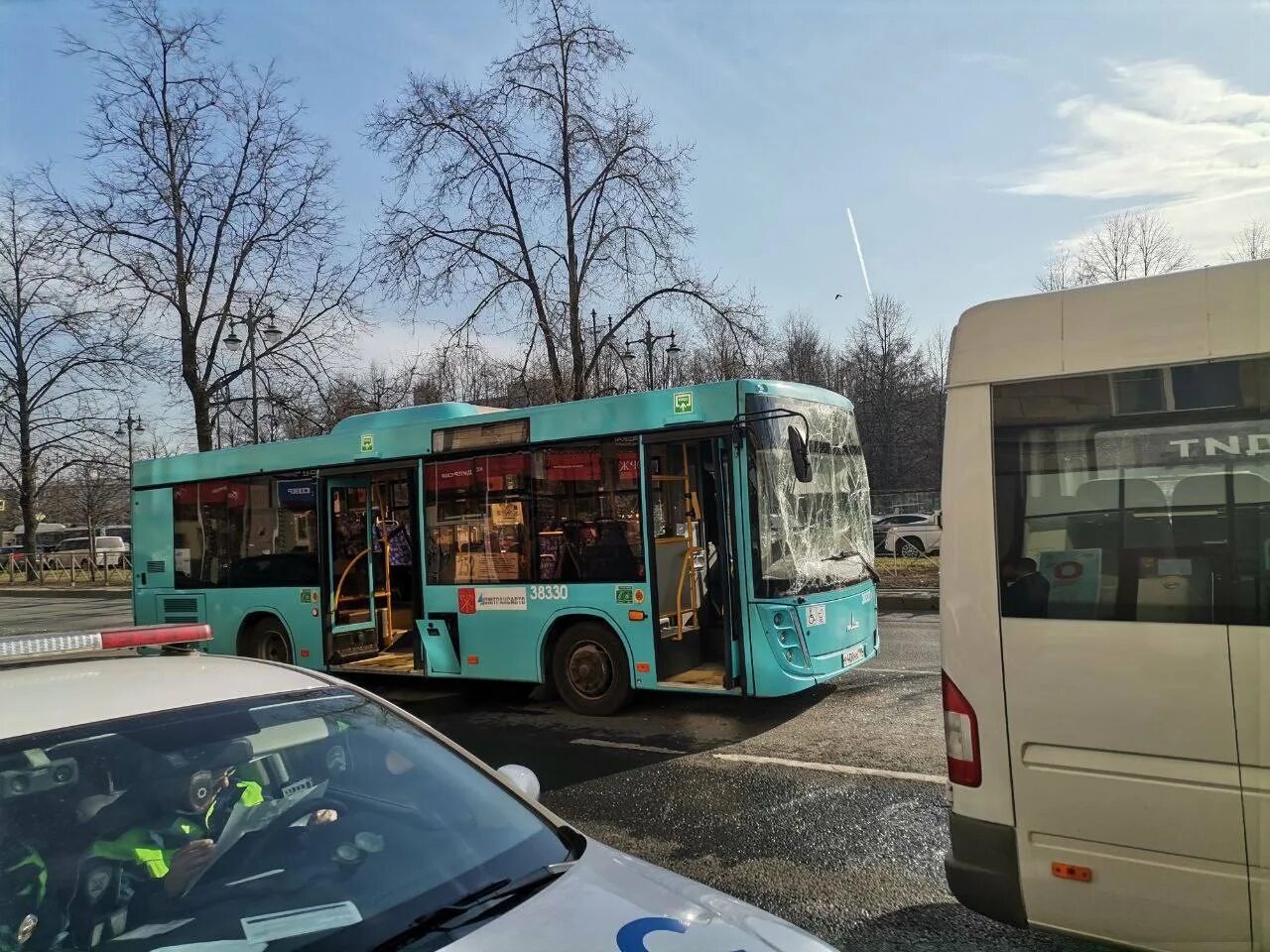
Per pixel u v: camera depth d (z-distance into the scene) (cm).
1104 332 328
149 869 226
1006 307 349
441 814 264
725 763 647
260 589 1060
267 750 264
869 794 559
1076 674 317
